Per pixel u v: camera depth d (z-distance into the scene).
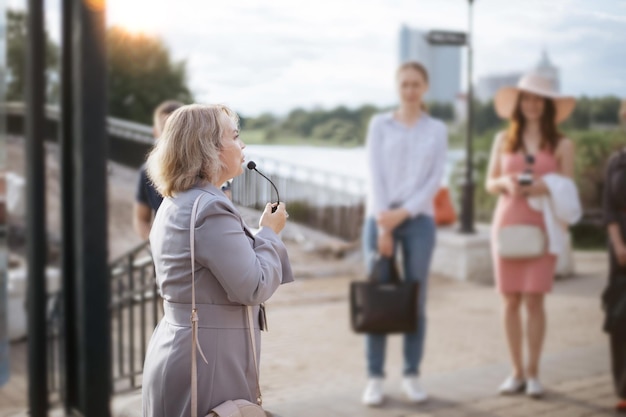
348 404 3.67
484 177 10.23
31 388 3.59
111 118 10.23
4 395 3.99
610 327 3.53
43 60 3.79
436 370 4.48
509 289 3.78
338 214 9.38
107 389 3.48
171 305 1.91
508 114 3.84
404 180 3.80
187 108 1.94
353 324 3.76
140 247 3.78
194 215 1.84
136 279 4.66
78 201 3.46
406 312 3.69
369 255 3.88
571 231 8.47
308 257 8.33
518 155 3.75
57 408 3.82
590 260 8.09
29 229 3.71
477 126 10.98
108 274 3.51
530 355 3.82
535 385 3.81
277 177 9.39
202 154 1.89
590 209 8.20
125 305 4.09
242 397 1.90
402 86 3.81
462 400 3.79
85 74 3.41
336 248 8.47
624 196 3.33
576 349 4.81
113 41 10.80
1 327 3.12
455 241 7.72
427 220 3.83
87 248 3.45
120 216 7.88
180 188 1.91
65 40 3.61
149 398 1.94
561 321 5.67
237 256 1.81
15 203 6.05
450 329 5.64
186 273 1.86
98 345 3.46
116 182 8.91
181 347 1.87
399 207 3.81
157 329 1.99
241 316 1.90
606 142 7.66
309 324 5.54
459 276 7.70
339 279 7.51
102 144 3.46
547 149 3.76
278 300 6.39
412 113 3.84
